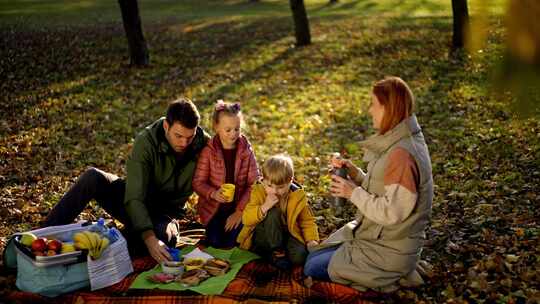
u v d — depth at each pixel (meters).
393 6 28.52
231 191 4.55
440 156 7.51
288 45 17.55
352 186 3.83
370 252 3.82
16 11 25.75
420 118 9.62
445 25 19.22
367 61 14.79
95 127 9.41
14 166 7.29
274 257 4.31
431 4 27.73
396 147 3.61
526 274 4.03
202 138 4.81
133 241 4.61
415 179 3.60
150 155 4.57
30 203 6.01
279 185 4.17
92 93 11.71
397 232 3.73
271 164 4.16
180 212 5.08
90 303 3.70
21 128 9.11
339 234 4.21
